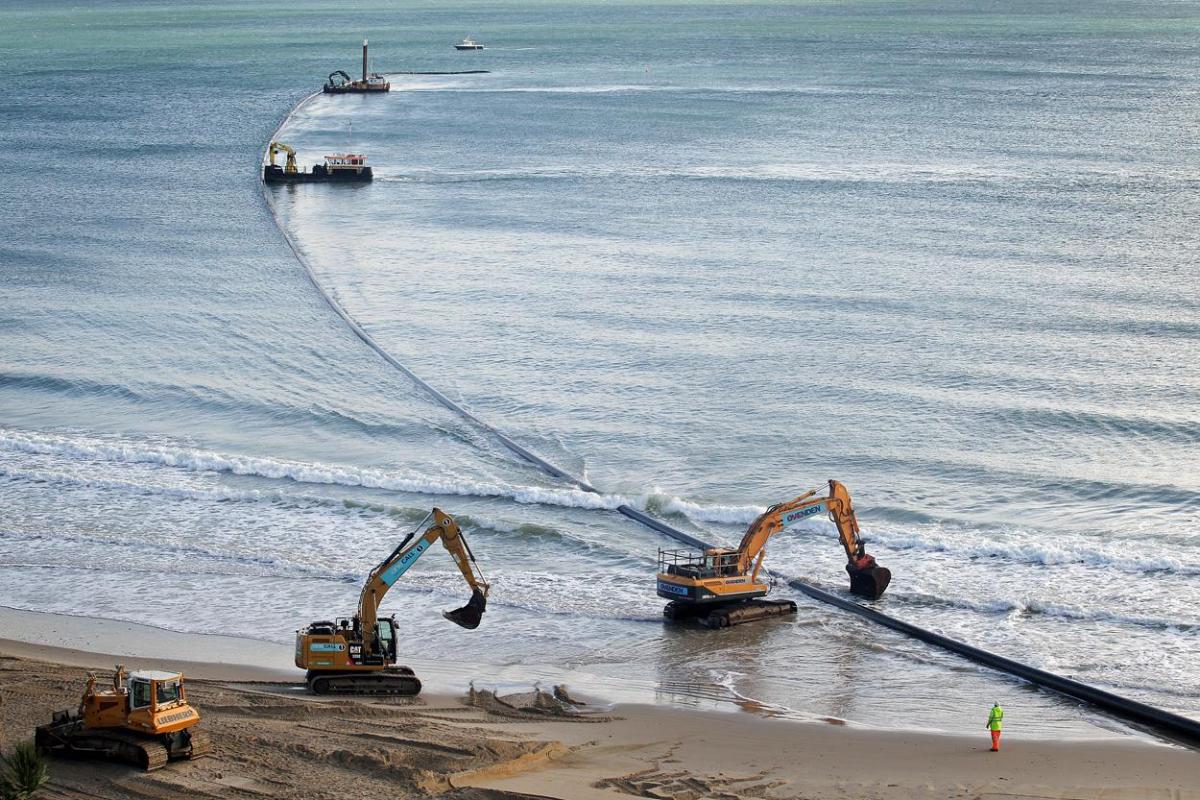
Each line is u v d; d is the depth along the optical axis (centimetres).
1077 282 9806
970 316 8950
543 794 3148
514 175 15538
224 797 3098
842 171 15200
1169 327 8544
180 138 19162
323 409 7362
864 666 4306
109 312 9525
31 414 7319
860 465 6406
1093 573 5103
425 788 3145
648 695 4041
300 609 4838
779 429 6919
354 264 11075
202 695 3822
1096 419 6900
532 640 4559
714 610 4700
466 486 6162
